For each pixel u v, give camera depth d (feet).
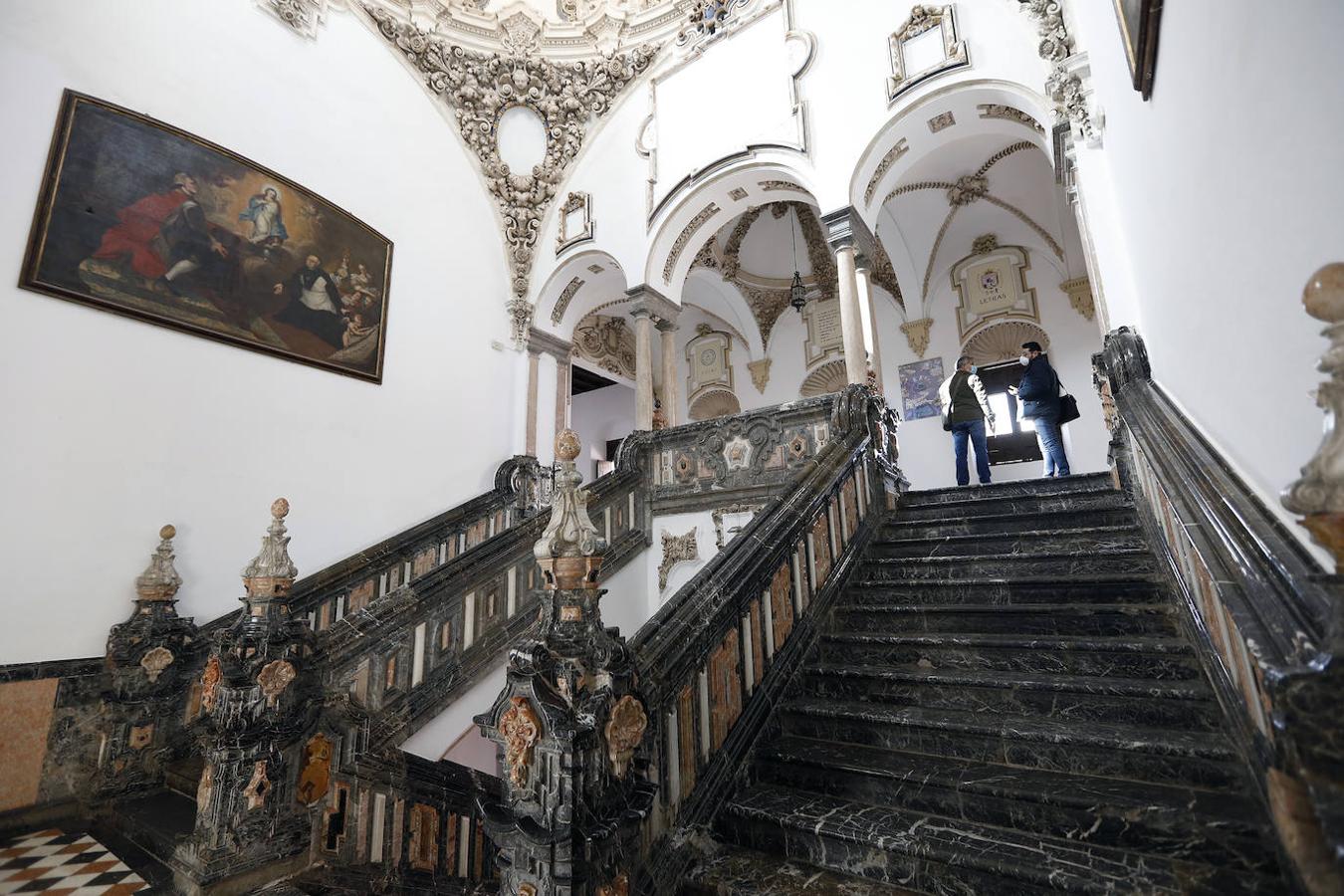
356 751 12.91
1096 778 8.43
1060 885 6.74
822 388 49.47
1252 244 5.62
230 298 22.08
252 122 23.98
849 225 26.03
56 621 16.63
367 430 26.50
